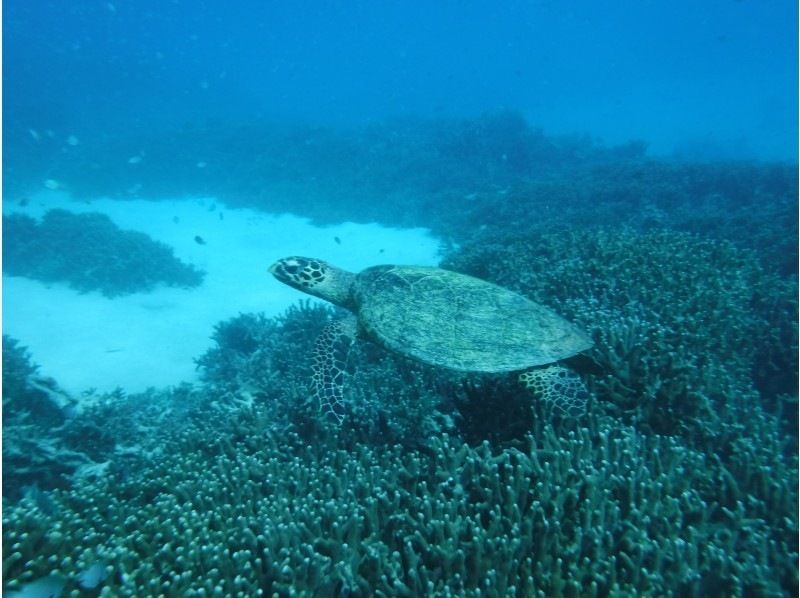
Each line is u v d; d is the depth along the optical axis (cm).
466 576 96
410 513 109
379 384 169
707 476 111
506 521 101
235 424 158
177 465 138
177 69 2116
